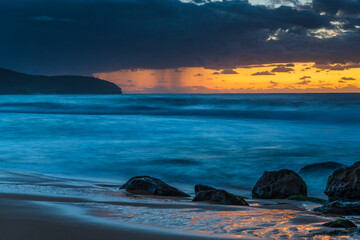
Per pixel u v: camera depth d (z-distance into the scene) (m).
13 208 5.73
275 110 46.00
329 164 12.16
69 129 27.23
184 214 5.82
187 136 24.12
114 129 27.41
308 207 7.60
